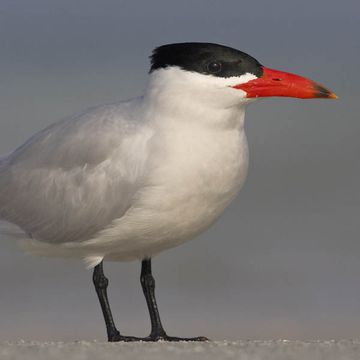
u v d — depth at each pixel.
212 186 10.63
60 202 11.04
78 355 8.64
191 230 10.90
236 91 10.53
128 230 10.77
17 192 11.38
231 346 9.27
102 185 10.77
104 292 11.14
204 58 10.49
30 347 9.06
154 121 10.63
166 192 10.53
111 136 10.77
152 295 11.34
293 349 9.04
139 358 8.55
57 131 11.25
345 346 9.22
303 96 10.67
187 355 8.71
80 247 11.13
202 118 10.53
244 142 10.88
